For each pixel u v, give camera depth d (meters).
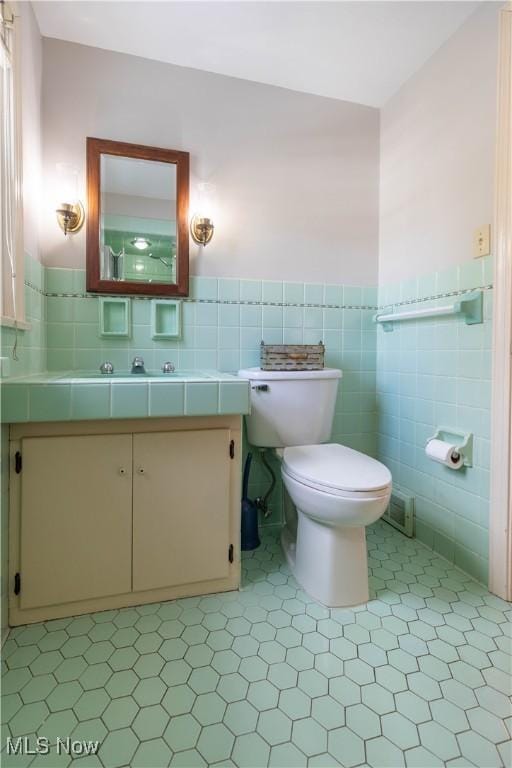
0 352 1.08
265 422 1.62
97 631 1.16
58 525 1.18
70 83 1.58
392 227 1.92
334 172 1.94
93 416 1.12
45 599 1.18
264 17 1.46
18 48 1.17
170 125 1.70
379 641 1.12
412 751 0.82
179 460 1.27
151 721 0.88
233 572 1.36
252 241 1.83
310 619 1.22
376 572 1.49
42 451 1.16
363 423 2.04
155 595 1.29
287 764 0.79
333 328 1.97
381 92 1.89
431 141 1.65
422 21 1.47
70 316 1.60
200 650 1.09
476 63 1.42
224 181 1.78
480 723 0.88
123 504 1.23
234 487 1.35
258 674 1.01
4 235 1.13
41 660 1.05
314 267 1.93
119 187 1.64
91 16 1.46
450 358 1.56
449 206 1.56
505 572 1.32
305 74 1.77
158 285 1.68
